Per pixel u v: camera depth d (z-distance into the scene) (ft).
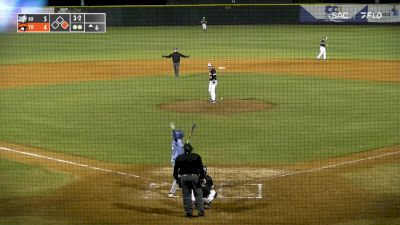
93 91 160.66
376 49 255.09
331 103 142.20
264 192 82.33
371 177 88.17
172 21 346.13
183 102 145.18
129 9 342.44
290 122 122.72
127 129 117.60
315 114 130.31
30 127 119.55
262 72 193.88
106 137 111.65
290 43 278.46
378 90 159.12
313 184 85.30
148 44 274.98
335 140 108.68
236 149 103.24
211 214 74.49
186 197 73.46
